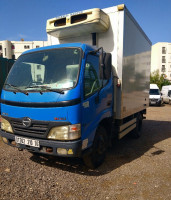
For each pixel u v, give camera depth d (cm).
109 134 434
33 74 359
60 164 409
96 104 358
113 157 464
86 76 333
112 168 398
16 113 347
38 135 323
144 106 681
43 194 295
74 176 358
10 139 366
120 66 433
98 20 384
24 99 334
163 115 1204
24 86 353
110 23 434
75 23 404
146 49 676
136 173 378
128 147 549
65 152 305
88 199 288
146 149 532
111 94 425
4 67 838
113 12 430
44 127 318
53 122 308
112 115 436
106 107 402
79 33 452
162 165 419
